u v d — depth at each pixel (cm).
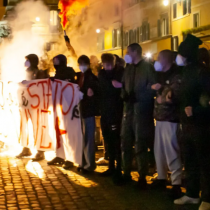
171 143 475
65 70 635
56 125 622
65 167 620
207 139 421
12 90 702
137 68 512
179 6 2822
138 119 509
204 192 421
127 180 549
